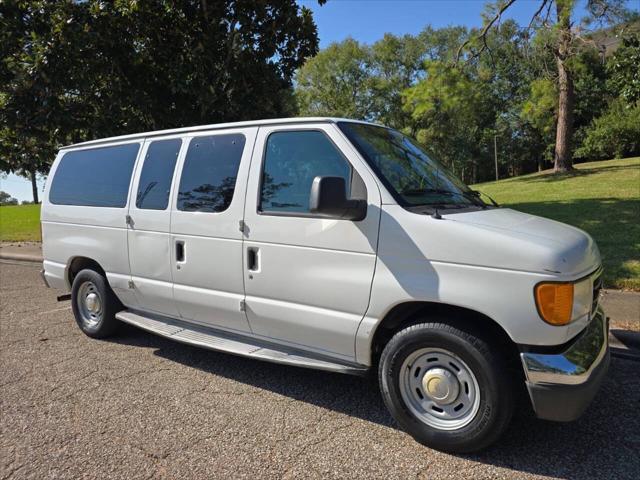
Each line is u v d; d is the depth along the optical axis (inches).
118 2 319.9
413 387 127.3
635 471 113.0
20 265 442.9
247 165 155.4
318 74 1849.2
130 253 190.2
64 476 115.7
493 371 113.7
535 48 646.5
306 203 141.3
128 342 212.4
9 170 401.7
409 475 113.7
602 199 507.8
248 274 152.7
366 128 151.4
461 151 1775.3
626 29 427.5
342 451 124.4
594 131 1409.9
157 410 147.9
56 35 314.2
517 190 688.4
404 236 123.8
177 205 173.0
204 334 170.4
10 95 327.6
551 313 109.0
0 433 135.9
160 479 113.7
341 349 137.3
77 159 221.6
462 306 116.2
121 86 353.7
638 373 165.8
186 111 379.6
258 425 138.1
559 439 127.3
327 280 135.8
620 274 259.3
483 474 113.3
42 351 202.2
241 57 371.2
